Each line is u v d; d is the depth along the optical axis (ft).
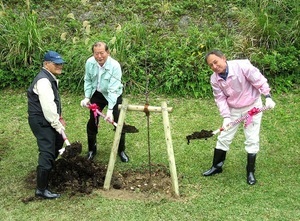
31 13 29.07
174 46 27.22
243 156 19.62
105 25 29.40
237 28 28.58
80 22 29.71
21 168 18.88
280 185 17.25
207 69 25.91
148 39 27.78
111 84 17.66
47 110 15.66
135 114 23.91
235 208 15.83
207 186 17.31
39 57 27.07
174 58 26.40
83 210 15.87
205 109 24.27
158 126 22.59
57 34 28.63
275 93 25.63
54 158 16.60
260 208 15.80
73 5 30.91
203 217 15.38
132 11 30.32
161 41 27.84
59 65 16.15
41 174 16.20
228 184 17.43
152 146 20.67
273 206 15.90
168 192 16.96
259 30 27.66
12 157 19.86
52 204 16.24
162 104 16.22
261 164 18.88
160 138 21.40
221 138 17.69
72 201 16.39
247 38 27.53
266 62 26.05
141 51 26.68
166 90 25.75
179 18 29.68
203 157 19.65
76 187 17.19
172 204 16.12
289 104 24.52
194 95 25.46
